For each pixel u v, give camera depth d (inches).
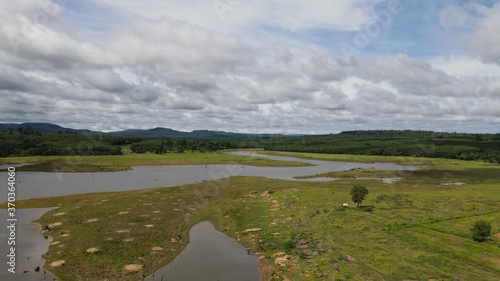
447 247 1664.6
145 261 1549.0
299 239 1798.7
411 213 2310.5
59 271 1406.3
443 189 3474.4
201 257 1631.4
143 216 2269.9
